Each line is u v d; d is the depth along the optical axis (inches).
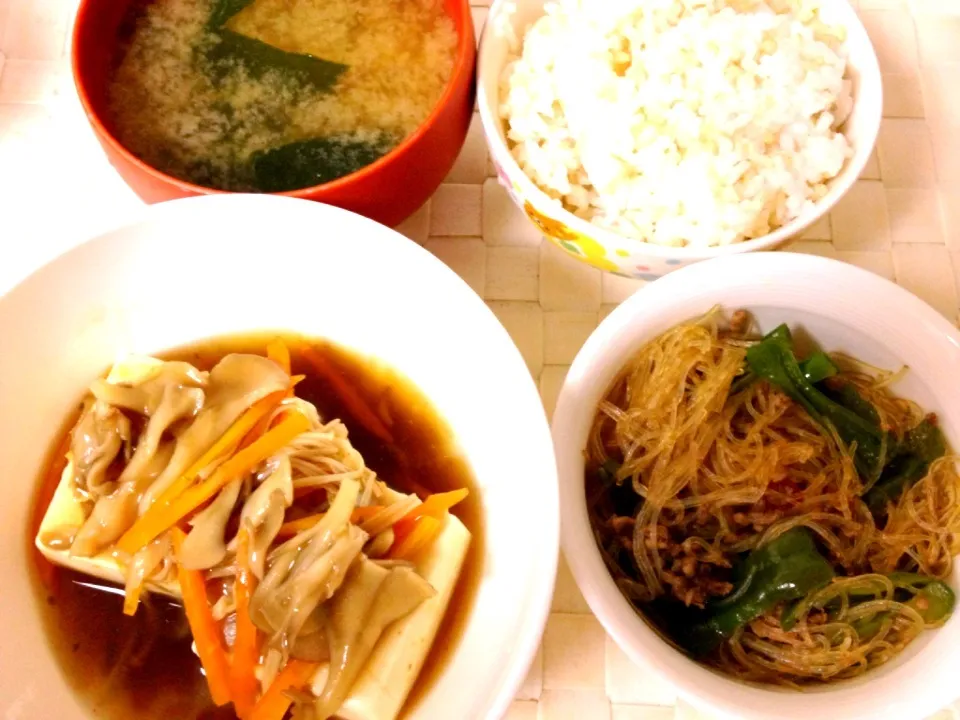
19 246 12.2
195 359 11.3
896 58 13.2
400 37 11.5
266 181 10.7
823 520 10.3
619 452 10.8
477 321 9.6
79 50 10.4
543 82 11.3
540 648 10.4
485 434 10.2
